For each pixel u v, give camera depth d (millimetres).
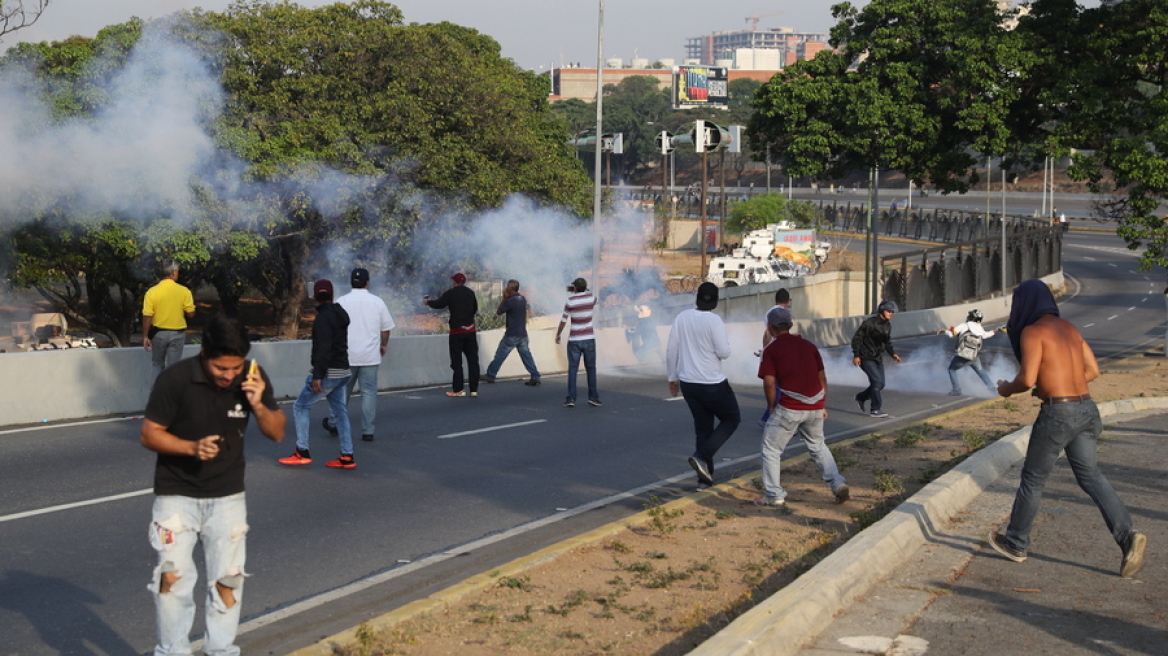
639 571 6816
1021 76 22188
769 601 5582
